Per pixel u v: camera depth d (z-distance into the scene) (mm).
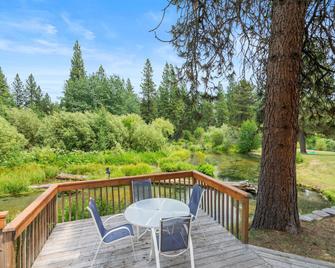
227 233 3299
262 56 4148
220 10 3543
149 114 30734
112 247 2932
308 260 2705
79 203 5688
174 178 4305
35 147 14383
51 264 2566
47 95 38281
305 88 4234
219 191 3615
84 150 16188
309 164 13039
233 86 4801
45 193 3072
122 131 18031
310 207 7180
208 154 19609
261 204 3631
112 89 31859
